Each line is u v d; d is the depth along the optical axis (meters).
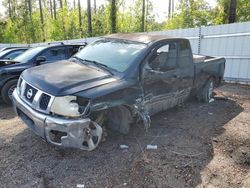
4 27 34.69
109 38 5.32
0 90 6.59
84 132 3.58
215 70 6.96
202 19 27.67
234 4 15.58
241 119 5.88
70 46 8.45
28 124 3.96
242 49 9.61
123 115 4.32
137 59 4.40
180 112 6.22
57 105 3.52
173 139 4.70
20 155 3.96
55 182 3.36
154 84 4.64
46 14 42.53
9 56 9.55
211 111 6.39
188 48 5.63
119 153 4.11
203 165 3.89
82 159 3.91
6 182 3.32
